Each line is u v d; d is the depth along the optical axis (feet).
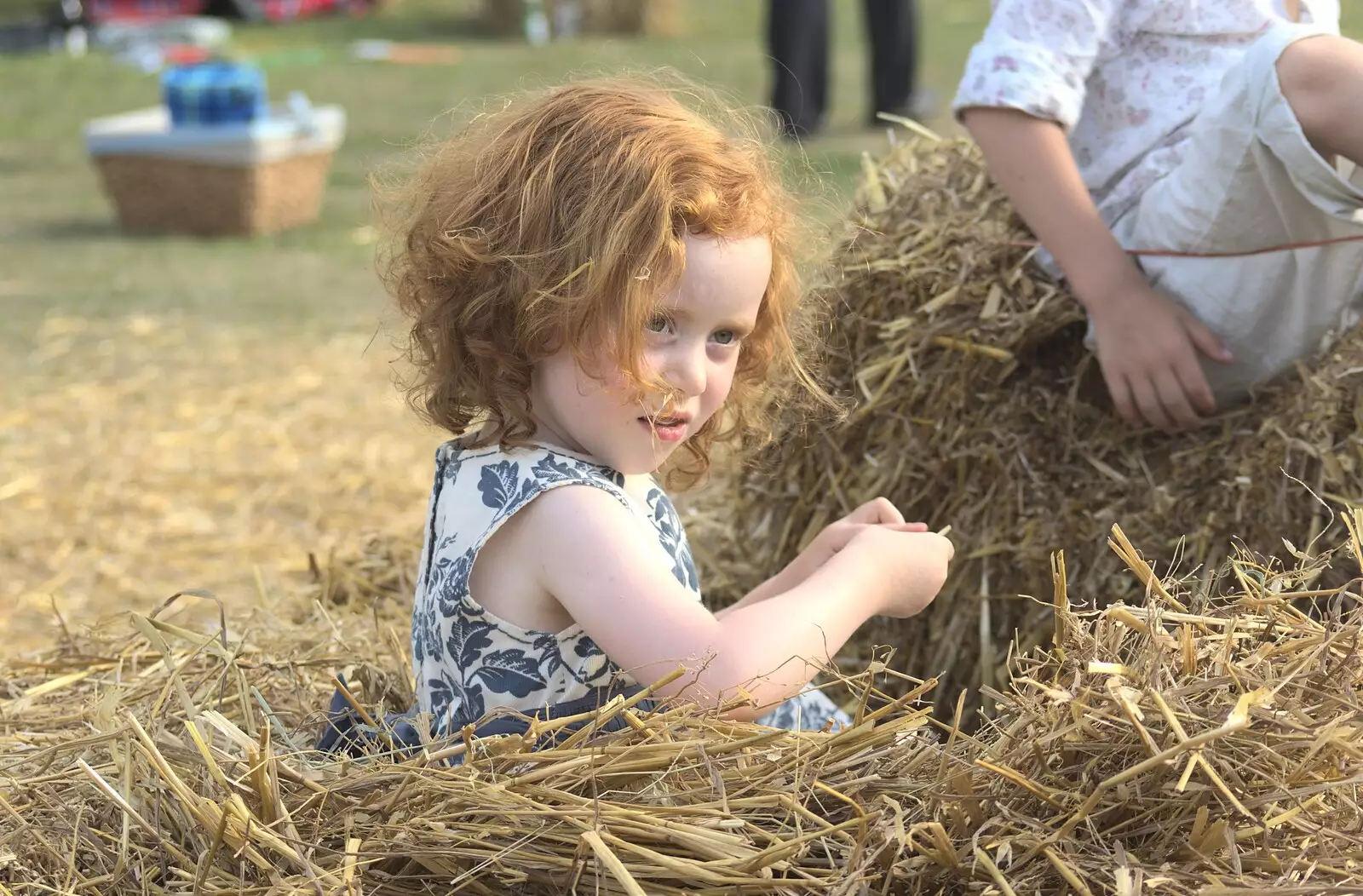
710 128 5.87
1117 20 8.34
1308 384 7.36
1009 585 8.07
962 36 40.81
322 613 7.35
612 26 45.91
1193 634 5.13
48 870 5.06
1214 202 7.37
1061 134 8.02
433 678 5.86
